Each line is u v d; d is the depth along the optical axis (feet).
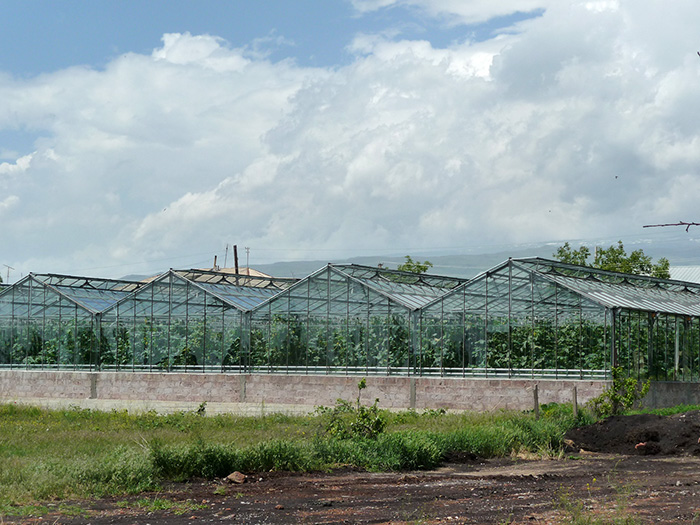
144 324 172.65
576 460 80.07
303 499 55.16
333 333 156.97
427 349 148.15
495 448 81.82
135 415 114.01
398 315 151.33
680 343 145.89
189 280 168.76
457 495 56.80
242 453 68.13
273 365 161.58
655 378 138.10
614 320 129.80
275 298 162.20
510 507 51.72
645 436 87.35
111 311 175.63
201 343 167.73
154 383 166.30
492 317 142.41
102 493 56.39
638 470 72.08
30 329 183.42
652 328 138.51
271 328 162.40
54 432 92.73
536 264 139.13
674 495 56.39
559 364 134.92
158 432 91.56
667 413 116.78
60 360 179.52
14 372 179.11
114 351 174.81
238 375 159.63
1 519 47.29
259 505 52.95
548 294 136.77
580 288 136.36
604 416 104.83
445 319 146.92
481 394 137.18
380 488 60.23
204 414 117.39
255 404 153.48
